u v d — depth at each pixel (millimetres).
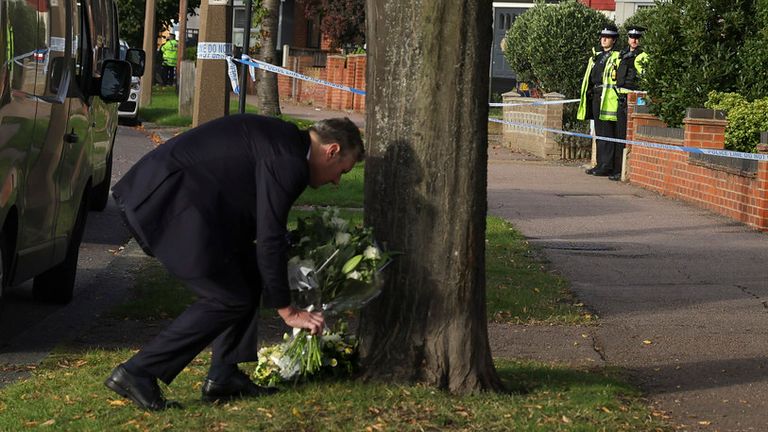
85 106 11055
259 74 31125
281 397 7188
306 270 6840
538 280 12344
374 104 7258
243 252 6852
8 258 8875
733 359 9227
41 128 9258
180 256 6637
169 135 27828
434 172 7188
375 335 7426
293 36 55750
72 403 7312
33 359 9031
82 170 10859
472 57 7117
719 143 18984
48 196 9617
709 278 12844
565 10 30156
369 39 7262
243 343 7141
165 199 6629
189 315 6887
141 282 11938
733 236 15867
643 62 21250
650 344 9719
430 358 7363
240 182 6656
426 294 7305
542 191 20453
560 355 9266
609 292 11969
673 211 18234
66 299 11125
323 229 7035
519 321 10469
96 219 16672
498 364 8555
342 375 7500
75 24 10641
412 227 7246
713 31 20406
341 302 7066
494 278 12312
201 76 15578
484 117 7238
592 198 19672
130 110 29953
